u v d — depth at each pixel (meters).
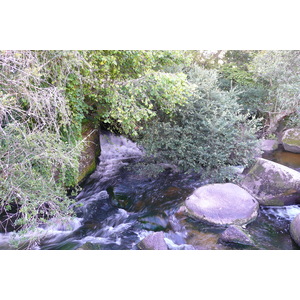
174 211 4.40
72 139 4.57
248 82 9.34
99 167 6.68
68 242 3.72
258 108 9.16
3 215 4.09
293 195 4.45
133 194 5.12
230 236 3.50
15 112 3.10
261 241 3.56
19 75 2.89
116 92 4.25
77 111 4.53
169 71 6.07
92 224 4.24
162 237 3.46
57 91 3.20
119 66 4.67
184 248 3.49
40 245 3.62
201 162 5.62
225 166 5.61
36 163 3.21
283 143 8.45
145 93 4.93
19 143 2.77
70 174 4.83
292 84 7.80
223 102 5.89
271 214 4.30
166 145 5.58
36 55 3.26
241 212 4.00
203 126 5.77
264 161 4.95
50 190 3.10
